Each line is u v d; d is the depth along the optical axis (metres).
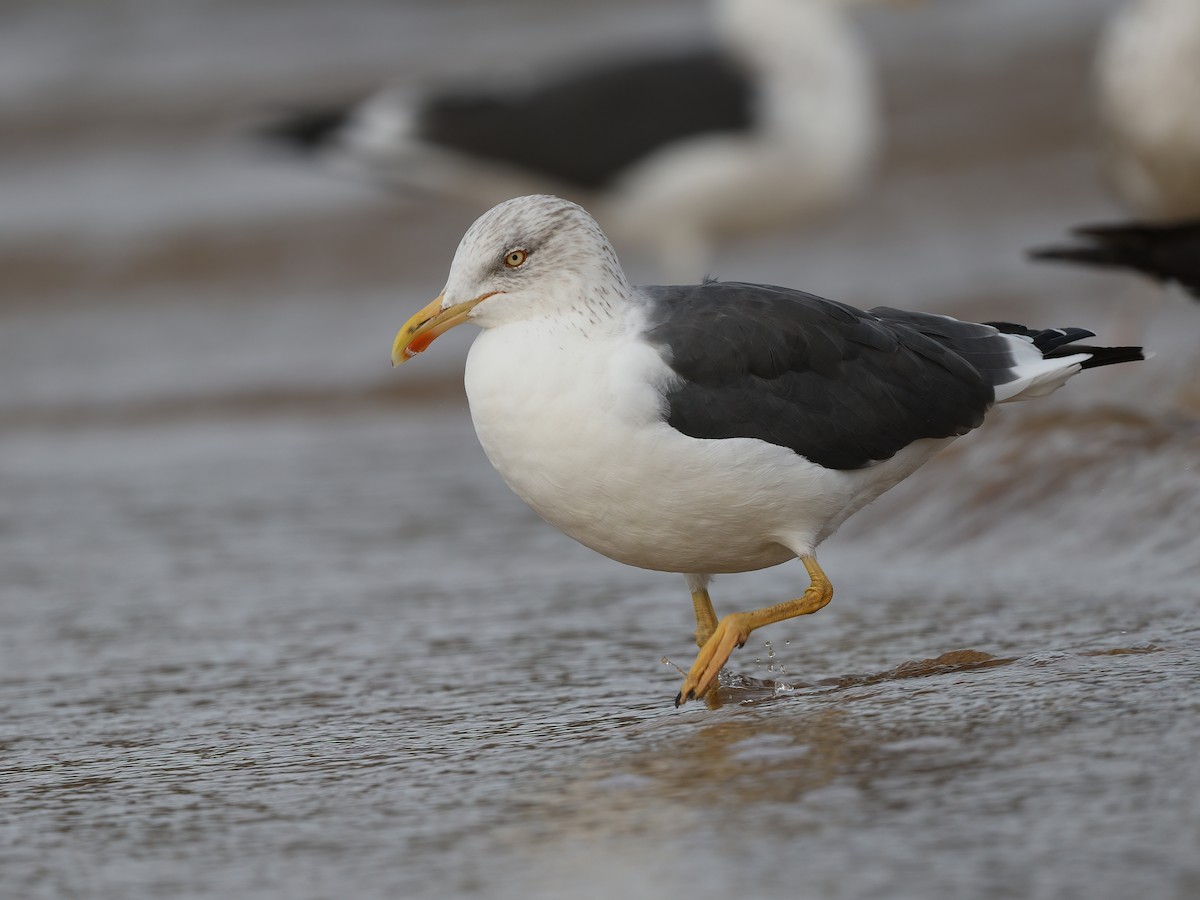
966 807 6.34
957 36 35.38
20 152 32.91
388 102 21.20
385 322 22.91
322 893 6.13
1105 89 17.84
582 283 8.84
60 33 39.88
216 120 33.91
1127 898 5.45
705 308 8.98
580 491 8.77
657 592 11.55
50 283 25.86
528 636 10.51
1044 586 10.51
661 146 19.80
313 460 17.03
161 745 8.55
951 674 8.33
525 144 20.17
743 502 8.80
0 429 19.34
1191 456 11.59
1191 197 17.66
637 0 40.44
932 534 12.12
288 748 8.34
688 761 7.30
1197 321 18.28
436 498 15.16
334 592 12.06
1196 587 9.95
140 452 17.86
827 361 9.02
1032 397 9.73
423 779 7.55
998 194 26.23
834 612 10.53
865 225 25.34
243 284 25.33
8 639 11.15
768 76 19.81
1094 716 7.20
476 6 40.78
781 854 6.07
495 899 5.92
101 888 6.38
